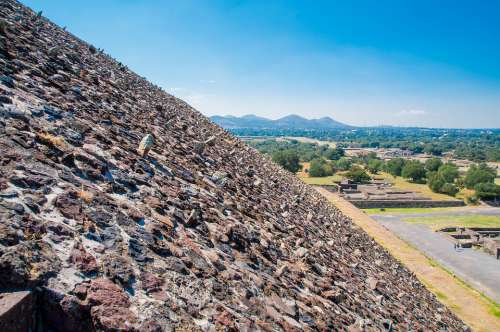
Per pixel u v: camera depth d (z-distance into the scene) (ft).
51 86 28.27
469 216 348.18
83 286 10.92
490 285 178.91
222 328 13.74
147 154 27.50
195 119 94.27
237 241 24.39
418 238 268.62
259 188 52.39
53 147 17.57
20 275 9.52
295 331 18.22
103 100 35.78
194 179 31.58
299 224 47.75
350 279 38.58
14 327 8.36
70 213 13.67
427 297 71.00
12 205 11.91
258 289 20.01
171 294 13.62
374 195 392.88
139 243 15.10
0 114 17.35
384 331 29.50
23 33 40.50
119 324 10.57
